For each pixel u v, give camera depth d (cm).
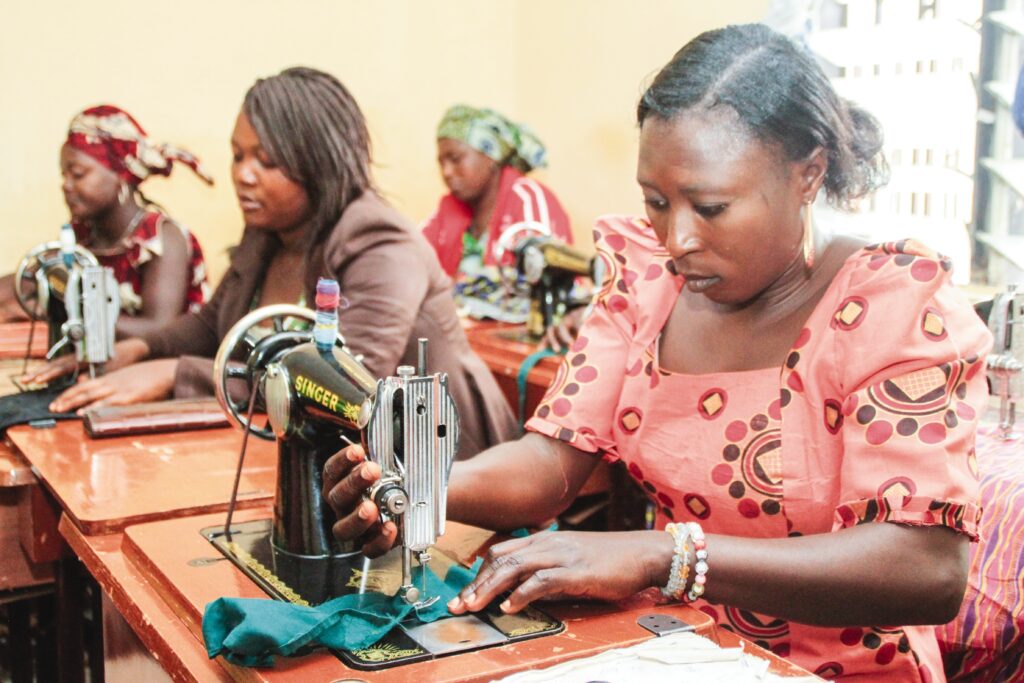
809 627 148
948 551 126
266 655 110
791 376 142
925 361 129
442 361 257
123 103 429
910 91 308
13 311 367
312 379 142
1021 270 280
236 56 447
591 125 461
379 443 125
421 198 497
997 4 286
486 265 445
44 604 245
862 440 130
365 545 133
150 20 429
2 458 209
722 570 129
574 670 112
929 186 305
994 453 170
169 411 224
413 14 481
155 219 352
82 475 187
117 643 157
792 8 337
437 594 129
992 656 156
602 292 170
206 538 153
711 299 144
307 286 249
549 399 166
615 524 315
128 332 334
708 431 149
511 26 502
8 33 405
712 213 132
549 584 125
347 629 115
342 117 245
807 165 134
